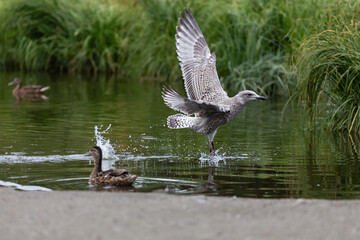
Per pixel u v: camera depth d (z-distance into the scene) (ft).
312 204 25.88
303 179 31.96
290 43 64.18
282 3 67.41
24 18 93.30
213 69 38.88
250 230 22.22
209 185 30.73
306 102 47.44
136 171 34.09
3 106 60.85
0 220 23.41
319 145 41.37
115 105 60.75
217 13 71.92
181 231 22.03
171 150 39.93
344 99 45.93
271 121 52.03
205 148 40.68
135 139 43.57
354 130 46.78
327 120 48.47
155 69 82.07
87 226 22.61
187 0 77.00
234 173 33.53
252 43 67.05
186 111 35.40
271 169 34.42
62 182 31.32
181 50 38.58
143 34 82.48
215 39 71.00
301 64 47.09
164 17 79.25
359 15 47.83
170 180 31.91
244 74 67.26
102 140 42.80
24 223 23.03
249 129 48.19
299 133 46.14
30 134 44.70
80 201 26.14
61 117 53.01
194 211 24.57
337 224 23.03
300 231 22.16
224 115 37.50
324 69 45.78
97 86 77.30
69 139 42.88
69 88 75.66
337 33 44.73
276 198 28.14
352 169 34.24
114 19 90.53
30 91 70.85
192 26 39.04
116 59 90.43
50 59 95.25
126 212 24.39
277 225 22.85
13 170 33.83
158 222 23.08
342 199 28.09
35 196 27.17
